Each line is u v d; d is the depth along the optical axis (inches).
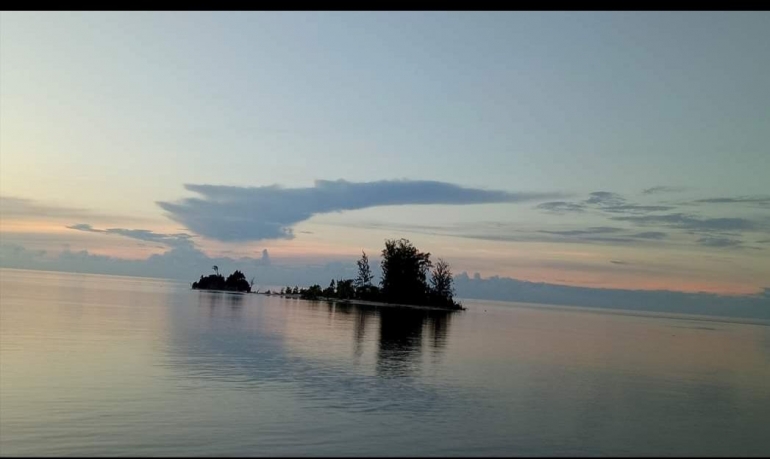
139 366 1128.8
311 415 813.2
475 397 994.1
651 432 823.1
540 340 2265.0
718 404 1069.1
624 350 2049.7
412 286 5349.4
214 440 684.7
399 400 935.7
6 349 1267.2
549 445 731.4
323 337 1865.2
